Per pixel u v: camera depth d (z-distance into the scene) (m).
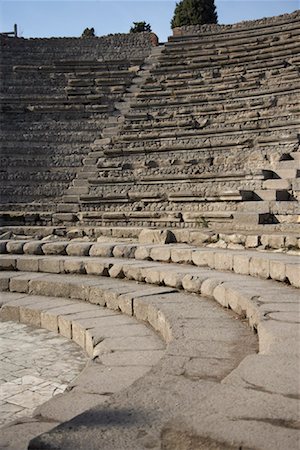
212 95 25.66
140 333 7.45
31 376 6.51
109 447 2.96
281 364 4.21
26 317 9.30
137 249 11.76
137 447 2.95
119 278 10.66
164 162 20.14
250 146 19.89
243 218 14.30
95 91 28.47
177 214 16.27
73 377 6.46
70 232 16.31
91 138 24.58
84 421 3.30
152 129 23.61
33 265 11.74
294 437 2.88
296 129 19.89
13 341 8.16
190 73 28.23
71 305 9.47
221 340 5.82
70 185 21.25
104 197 19.03
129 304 8.54
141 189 19.42
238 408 3.29
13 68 31.14
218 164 18.86
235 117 22.36
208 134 21.89
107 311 8.93
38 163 22.95
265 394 3.55
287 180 15.85
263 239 11.23
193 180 18.39
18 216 19.00
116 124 25.30
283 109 21.33
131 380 5.34
